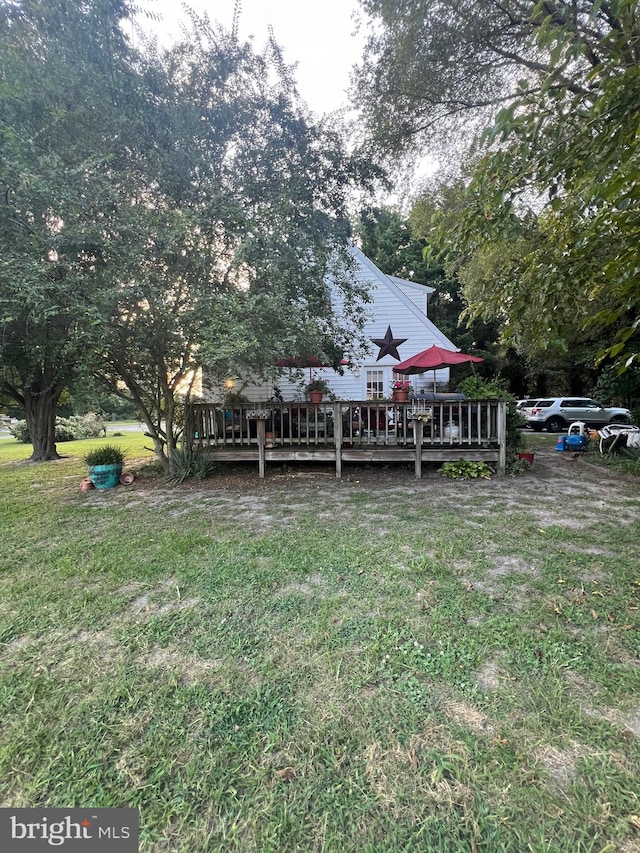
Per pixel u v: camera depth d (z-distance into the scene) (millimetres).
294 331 5508
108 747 1510
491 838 1175
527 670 1865
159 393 6887
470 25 5555
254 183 5699
